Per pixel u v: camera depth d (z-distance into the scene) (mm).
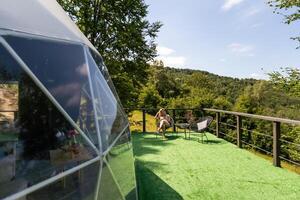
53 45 3006
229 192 5363
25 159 2150
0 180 1957
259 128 27406
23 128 2244
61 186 2348
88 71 3430
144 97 37219
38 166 2213
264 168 6996
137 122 17203
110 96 4281
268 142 25266
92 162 2824
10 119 2207
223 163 7473
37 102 2432
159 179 6133
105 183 3068
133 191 4266
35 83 2486
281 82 13625
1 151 2039
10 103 2271
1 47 2375
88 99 3160
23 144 2188
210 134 12719
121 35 18234
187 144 10258
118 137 3936
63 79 2844
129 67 19156
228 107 43656
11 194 1963
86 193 2633
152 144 10344
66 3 18250
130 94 18984
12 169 2047
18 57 2469
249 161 7695
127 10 18859
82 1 17906
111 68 18016
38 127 2352
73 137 2648
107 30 18562
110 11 18609
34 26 2924
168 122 11594
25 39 2658
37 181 2154
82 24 18266
